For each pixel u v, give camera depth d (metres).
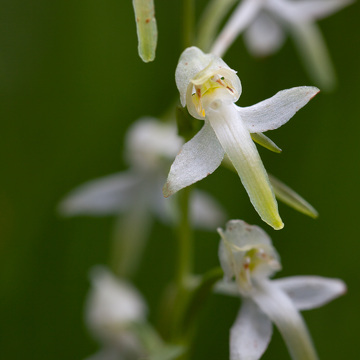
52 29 0.27
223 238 0.20
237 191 0.26
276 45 0.24
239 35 0.26
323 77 0.24
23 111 0.27
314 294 0.20
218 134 0.19
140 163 0.25
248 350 0.20
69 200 0.25
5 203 0.26
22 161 0.27
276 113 0.19
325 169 0.25
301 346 0.20
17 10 0.27
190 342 0.21
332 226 0.25
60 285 0.26
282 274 0.25
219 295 0.25
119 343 0.24
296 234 0.25
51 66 0.27
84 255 0.26
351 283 0.25
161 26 0.26
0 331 0.25
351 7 0.26
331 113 0.26
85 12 0.26
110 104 0.27
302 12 0.23
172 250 0.27
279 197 0.20
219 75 0.19
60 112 0.27
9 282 0.26
